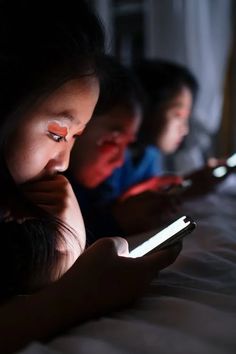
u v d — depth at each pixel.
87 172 0.93
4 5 0.50
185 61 1.85
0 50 0.48
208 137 1.93
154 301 0.47
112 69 0.73
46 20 0.50
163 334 0.38
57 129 0.49
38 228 0.49
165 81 1.34
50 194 0.54
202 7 1.83
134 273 0.44
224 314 0.42
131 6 1.96
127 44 1.99
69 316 0.42
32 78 0.47
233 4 1.93
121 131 0.93
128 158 1.31
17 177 0.51
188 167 1.86
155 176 1.31
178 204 1.00
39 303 0.42
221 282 0.55
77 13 0.55
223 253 0.66
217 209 1.08
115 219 0.88
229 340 0.37
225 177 1.25
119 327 0.41
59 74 0.47
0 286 0.46
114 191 1.16
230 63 1.98
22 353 0.36
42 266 0.48
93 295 0.43
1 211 0.50
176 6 1.83
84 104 0.49
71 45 0.49
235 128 2.01
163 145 1.38
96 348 0.37
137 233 0.94
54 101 0.47
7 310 0.41
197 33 1.84
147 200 0.96
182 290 0.51
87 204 0.89
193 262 0.61
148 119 1.33
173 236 0.49
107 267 0.44
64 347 0.38
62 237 0.50
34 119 0.47
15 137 0.48
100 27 0.57
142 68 1.40
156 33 1.87
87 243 0.64
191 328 0.40
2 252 0.47
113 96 0.81
